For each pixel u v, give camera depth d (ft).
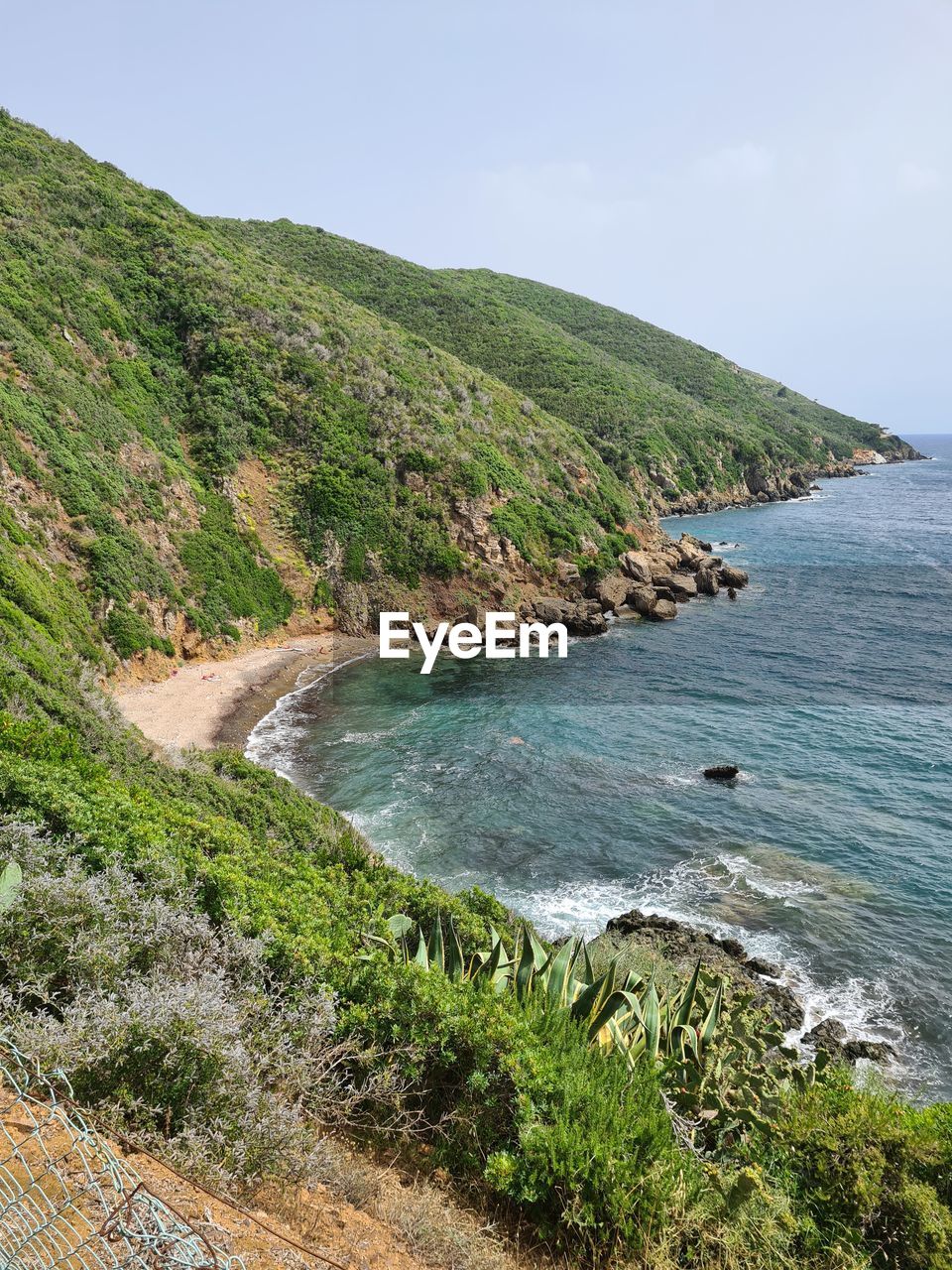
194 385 163.02
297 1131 15.30
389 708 112.57
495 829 75.00
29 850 22.02
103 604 107.14
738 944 55.42
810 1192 16.66
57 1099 13.66
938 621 161.68
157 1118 14.73
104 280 165.58
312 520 155.22
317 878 34.91
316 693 118.73
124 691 105.50
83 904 19.20
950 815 77.51
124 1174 12.11
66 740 41.55
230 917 23.50
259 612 137.49
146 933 19.75
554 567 173.37
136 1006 15.48
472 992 21.45
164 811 37.78
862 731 101.96
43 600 91.04
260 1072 16.78
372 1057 18.95
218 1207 12.79
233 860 31.07
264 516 152.15
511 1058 18.30
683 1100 19.79
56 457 115.24
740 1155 18.28
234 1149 14.23
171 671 115.96
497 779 87.20
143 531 124.57
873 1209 16.11
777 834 73.77
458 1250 14.19
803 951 56.34
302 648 138.62
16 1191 11.19
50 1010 17.34
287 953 22.09
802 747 96.84
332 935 25.64
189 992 16.44
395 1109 18.58
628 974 29.71
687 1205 16.05
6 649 63.72
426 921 31.94
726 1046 22.20
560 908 61.57
